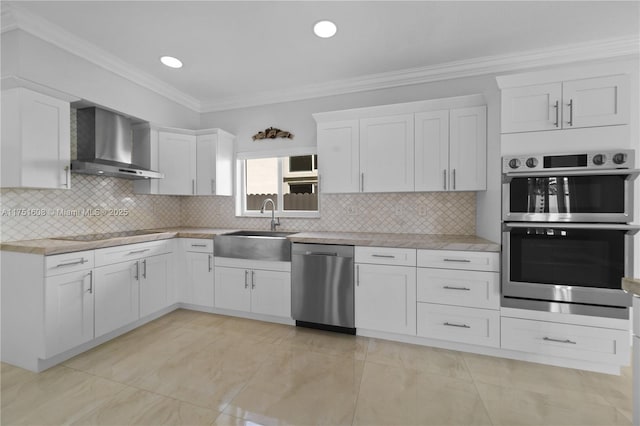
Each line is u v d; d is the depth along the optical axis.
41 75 2.23
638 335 1.17
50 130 2.27
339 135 2.92
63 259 2.11
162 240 2.98
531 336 2.11
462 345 2.33
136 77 2.97
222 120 3.79
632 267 1.88
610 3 1.98
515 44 2.49
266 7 2.02
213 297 3.05
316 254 2.65
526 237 2.09
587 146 1.96
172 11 2.06
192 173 3.50
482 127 2.49
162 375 1.98
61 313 2.10
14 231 2.31
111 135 2.82
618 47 2.40
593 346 1.98
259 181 3.76
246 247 2.88
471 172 2.53
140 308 2.73
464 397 1.76
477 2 1.98
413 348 2.37
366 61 2.77
